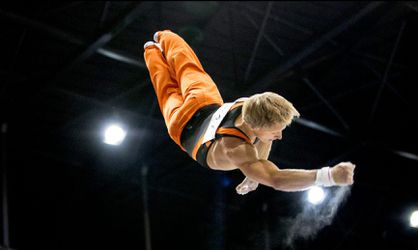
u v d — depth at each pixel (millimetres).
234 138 3363
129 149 12602
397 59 10344
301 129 12102
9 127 11930
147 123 11641
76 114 11922
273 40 10164
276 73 9938
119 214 14539
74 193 13727
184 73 4047
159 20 9461
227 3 9180
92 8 9297
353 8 8734
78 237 13781
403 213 12664
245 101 3404
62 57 10250
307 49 9438
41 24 8898
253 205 13695
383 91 11141
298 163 13164
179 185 14336
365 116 11781
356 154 12352
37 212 13562
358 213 13078
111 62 10367
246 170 3213
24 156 12867
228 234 14062
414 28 9422
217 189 14273
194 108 3797
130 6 8578
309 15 9609
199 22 9711
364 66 10641
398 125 11602
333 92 11336
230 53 10375
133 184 13930
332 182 2938
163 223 15227
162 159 13414
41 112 11828
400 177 12797
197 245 14648
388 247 12906
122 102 11391
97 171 13414
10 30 9562
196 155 3703
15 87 10711
